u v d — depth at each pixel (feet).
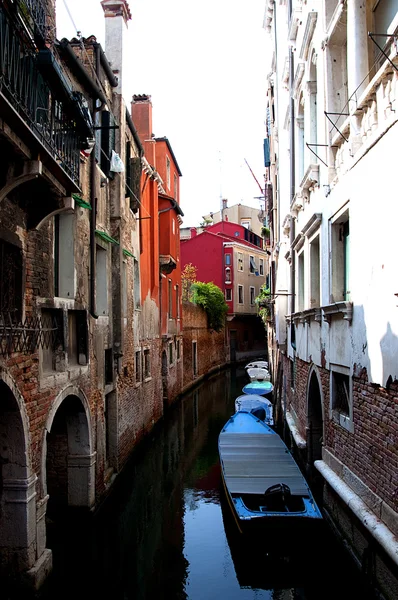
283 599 24.32
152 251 58.34
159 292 62.69
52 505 30.07
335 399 27.55
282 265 58.08
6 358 19.12
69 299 27.12
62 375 25.58
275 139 69.36
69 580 26.89
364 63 22.39
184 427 62.23
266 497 28.71
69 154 22.24
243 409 61.67
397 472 17.93
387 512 18.79
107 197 37.60
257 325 155.22
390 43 19.26
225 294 137.08
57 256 27.71
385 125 18.51
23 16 19.61
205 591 25.09
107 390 35.81
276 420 60.80
